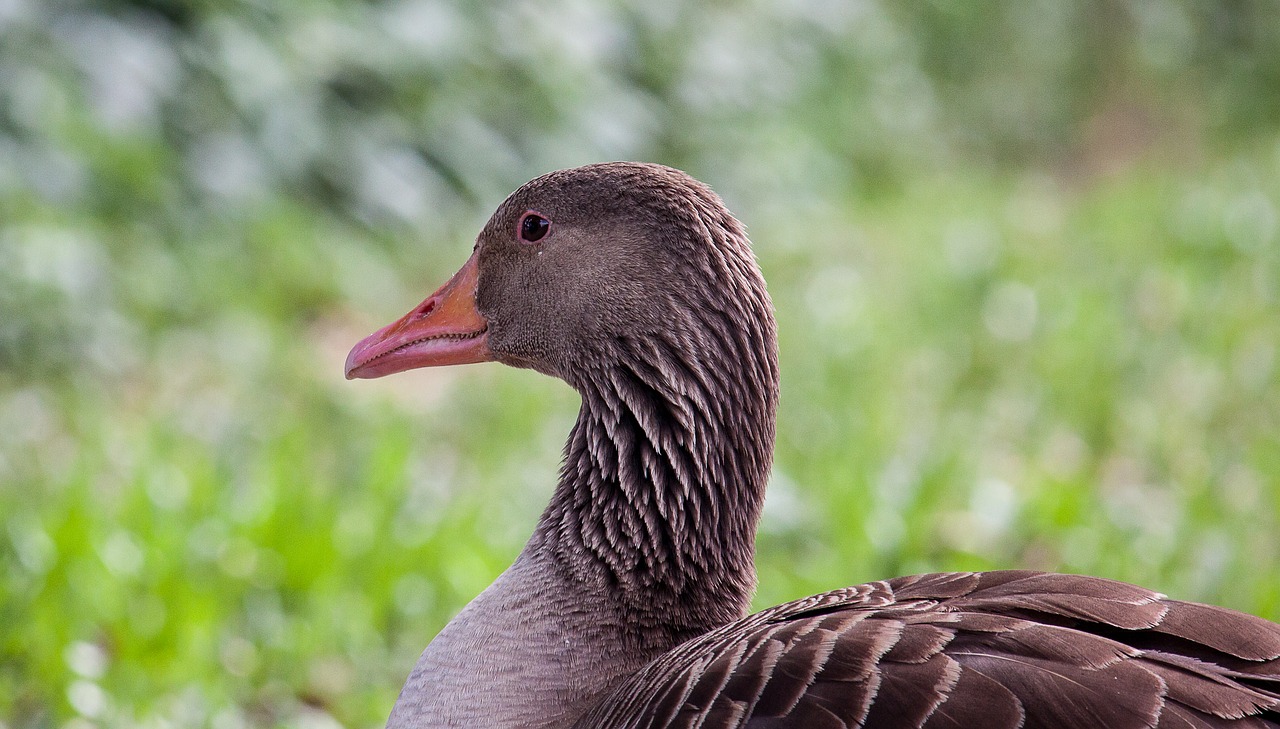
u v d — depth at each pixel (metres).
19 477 11.52
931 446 11.96
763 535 10.55
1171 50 29.36
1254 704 4.64
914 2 30.45
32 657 8.70
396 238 18.28
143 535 9.95
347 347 15.55
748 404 6.40
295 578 9.76
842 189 24.50
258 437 12.24
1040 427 12.62
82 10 17.38
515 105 20.62
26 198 14.89
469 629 6.18
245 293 15.70
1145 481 12.00
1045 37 30.23
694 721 5.02
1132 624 5.07
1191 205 19.52
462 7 20.67
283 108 18.00
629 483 6.36
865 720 4.76
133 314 14.72
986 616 5.08
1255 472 11.45
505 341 6.86
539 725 5.98
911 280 17.20
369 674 9.10
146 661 8.81
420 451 12.30
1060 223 20.58
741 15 25.25
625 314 6.43
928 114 28.27
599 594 6.24
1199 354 14.03
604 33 21.89
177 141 17.27
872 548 10.14
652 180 6.49
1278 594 9.27
